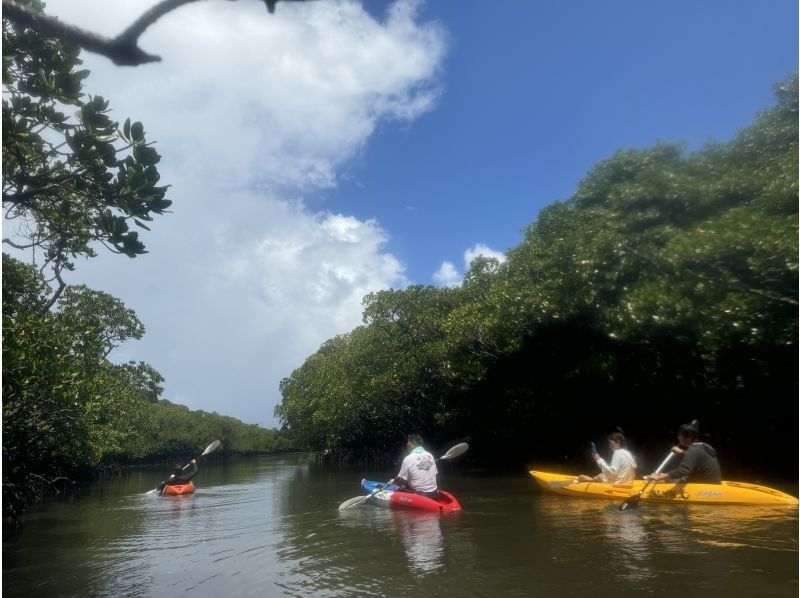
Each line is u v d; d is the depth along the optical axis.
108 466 29.86
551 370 16.19
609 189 14.41
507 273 17.14
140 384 38.38
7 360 8.76
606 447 17.05
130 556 7.49
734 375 10.70
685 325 10.22
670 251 9.91
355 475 23.53
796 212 9.52
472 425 22.09
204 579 6.10
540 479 11.31
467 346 18.83
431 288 26.06
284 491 16.22
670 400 13.10
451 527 8.12
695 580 5.07
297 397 43.88
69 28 1.53
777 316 8.57
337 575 5.89
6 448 12.63
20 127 5.25
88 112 5.22
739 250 8.84
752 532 6.72
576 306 12.94
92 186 5.51
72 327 11.48
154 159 5.50
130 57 1.55
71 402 11.19
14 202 5.55
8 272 10.19
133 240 5.61
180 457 48.91
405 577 5.68
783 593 4.67
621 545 6.43
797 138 11.88
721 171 12.70
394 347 26.19
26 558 7.64
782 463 12.89
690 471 8.99
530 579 5.38
